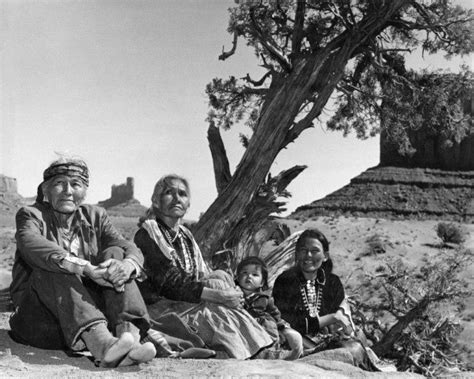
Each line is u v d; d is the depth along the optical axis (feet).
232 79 84.79
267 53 80.94
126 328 15.16
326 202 510.99
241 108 86.43
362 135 85.51
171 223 18.74
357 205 497.05
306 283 19.49
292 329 17.69
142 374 14.07
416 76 81.00
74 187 16.34
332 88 67.77
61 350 16.26
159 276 17.72
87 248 16.66
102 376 13.75
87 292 15.07
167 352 16.07
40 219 16.22
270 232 62.80
